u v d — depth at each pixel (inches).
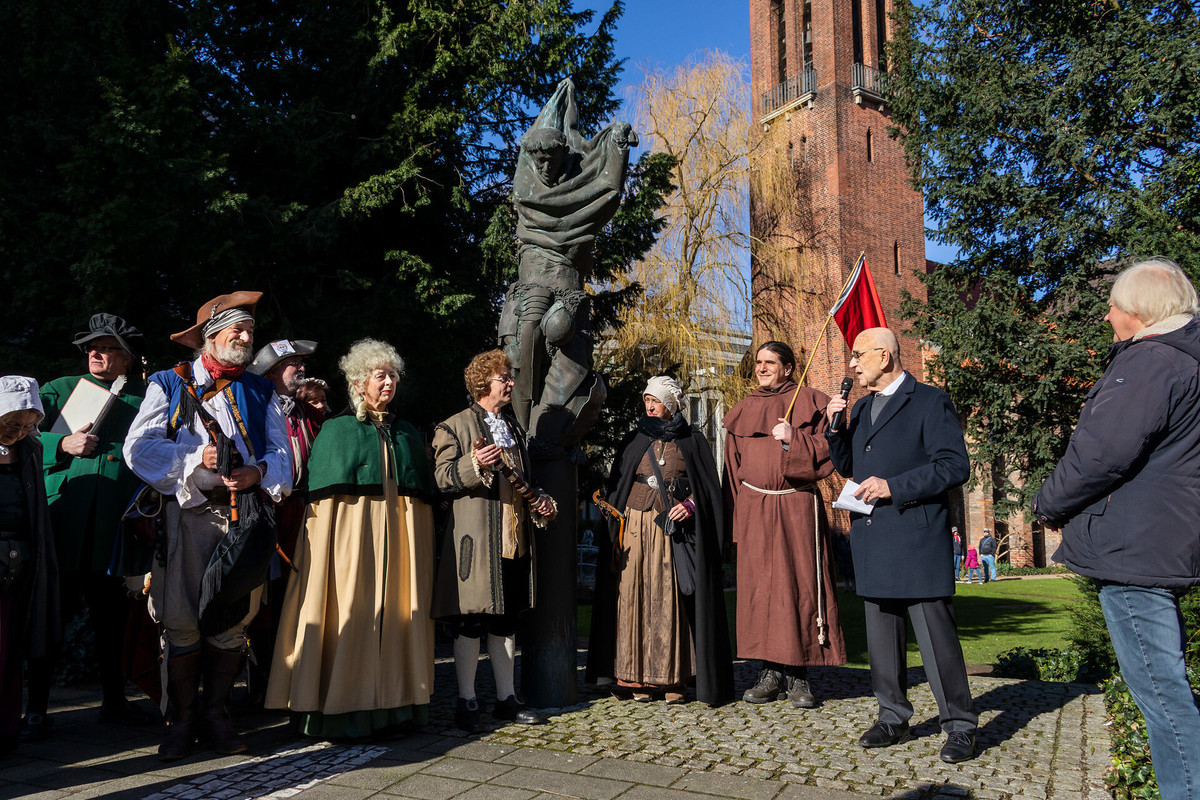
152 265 283.7
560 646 175.3
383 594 146.9
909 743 145.9
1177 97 455.8
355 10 382.6
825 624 175.9
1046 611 621.0
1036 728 157.9
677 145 783.1
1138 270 106.5
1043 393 481.1
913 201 1206.3
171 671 137.2
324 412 186.7
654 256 738.8
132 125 259.1
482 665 237.6
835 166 1139.3
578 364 181.0
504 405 160.9
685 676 179.6
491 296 404.8
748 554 182.2
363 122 378.3
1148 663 99.8
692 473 184.1
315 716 145.2
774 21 1294.3
